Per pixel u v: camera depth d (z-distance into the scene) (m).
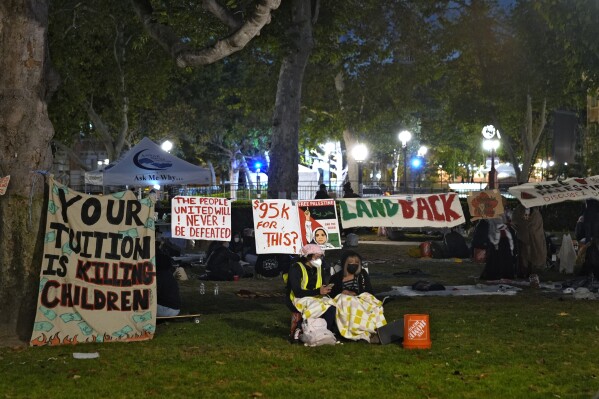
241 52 31.11
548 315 12.81
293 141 29.17
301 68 28.92
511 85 44.84
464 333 11.24
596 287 16.09
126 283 11.04
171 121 54.25
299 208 12.26
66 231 10.94
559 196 15.08
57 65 34.59
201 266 20.88
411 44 44.47
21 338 10.88
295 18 28.06
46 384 8.52
